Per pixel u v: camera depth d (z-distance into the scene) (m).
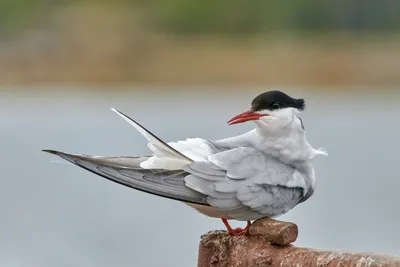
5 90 39.44
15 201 19.33
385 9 42.09
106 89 40.53
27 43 41.34
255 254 7.97
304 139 8.97
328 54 40.53
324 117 32.28
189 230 17.12
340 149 25.36
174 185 8.42
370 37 41.94
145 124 30.17
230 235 8.28
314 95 39.22
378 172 21.48
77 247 16.28
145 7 42.69
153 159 8.50
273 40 42.00
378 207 17.88
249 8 43.53
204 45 41.91
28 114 33.44
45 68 40.56
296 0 43.06
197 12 42.97
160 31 42.25
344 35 42.22
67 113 33.72
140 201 19.14
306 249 7.77
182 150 8.68
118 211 18.39
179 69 40.56
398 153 24.48
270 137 8.89
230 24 42.97
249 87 39.72
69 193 20.08
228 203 8.53
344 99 38.47
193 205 8.64
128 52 41.03
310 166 9.05
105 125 30.31
